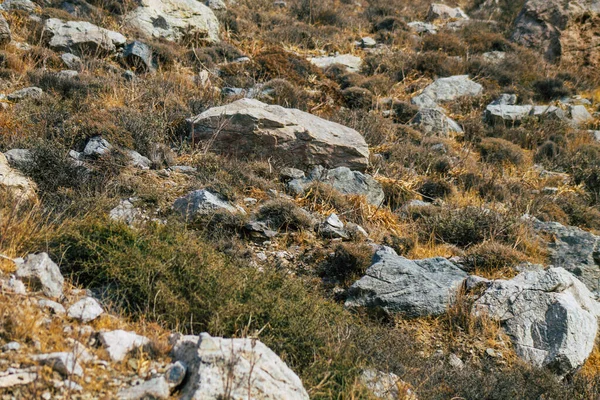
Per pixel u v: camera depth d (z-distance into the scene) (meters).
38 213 7.51
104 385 4.75
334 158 12.22
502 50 24.19
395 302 8.36
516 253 9.91
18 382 4.52
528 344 8.22
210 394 4.56
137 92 13.23
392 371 6.69
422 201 12.17
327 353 6.12
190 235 7.80
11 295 5.52
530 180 14.94
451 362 7.74
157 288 6.34
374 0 28.59
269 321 6.31
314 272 9.02
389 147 14.32
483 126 17.88
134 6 19.05
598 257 10.69
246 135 11.84
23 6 17.02
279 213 9.73
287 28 22.42
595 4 25.09
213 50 18.73
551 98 21.05
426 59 21.52
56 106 11.76
